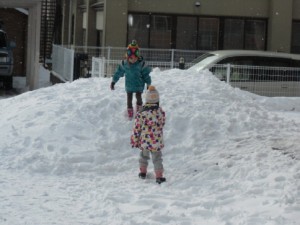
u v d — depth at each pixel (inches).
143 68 410.9
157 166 332.8
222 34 903.1
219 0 896.9
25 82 963.3
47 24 1337.4
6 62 840.3
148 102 336.5
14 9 1028.5
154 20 893.8
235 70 644.1
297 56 675.4
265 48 911.7
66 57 871.1
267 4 906.1
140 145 336.2
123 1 874.8
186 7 893.2
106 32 876.6
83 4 1136.2
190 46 902.4
